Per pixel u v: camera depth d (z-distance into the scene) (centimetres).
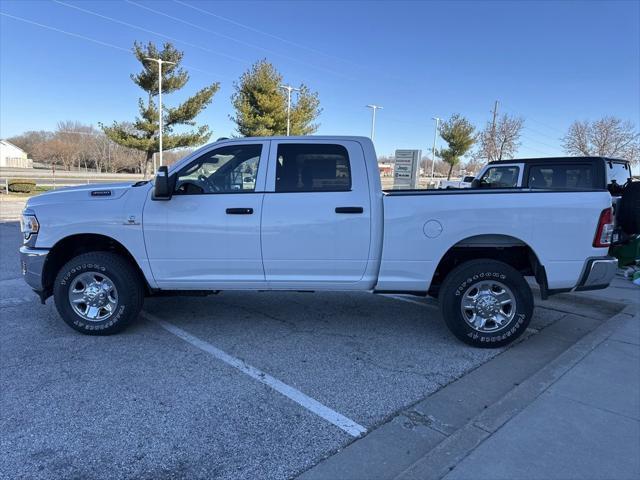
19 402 347
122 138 3228
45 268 472
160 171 435
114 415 331
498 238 451
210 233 458
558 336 508
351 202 453
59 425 318
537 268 453
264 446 299
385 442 305
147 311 568
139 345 459
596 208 442
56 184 4022
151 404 347
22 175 5866
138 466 277
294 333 502
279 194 455
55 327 507
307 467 279
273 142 464
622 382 377
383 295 661
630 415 329
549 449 288
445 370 416
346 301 628
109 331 479
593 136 3988
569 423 318
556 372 393
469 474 265
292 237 455
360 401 358
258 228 455
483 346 462
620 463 276
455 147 4275
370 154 459
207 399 356
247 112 3133
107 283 474
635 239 831
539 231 443
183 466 278
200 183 468
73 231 463
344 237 455
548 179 901
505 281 452
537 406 339
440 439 310
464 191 455
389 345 472
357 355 446
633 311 573
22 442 298
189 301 616
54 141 7962
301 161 461
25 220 479
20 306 580
